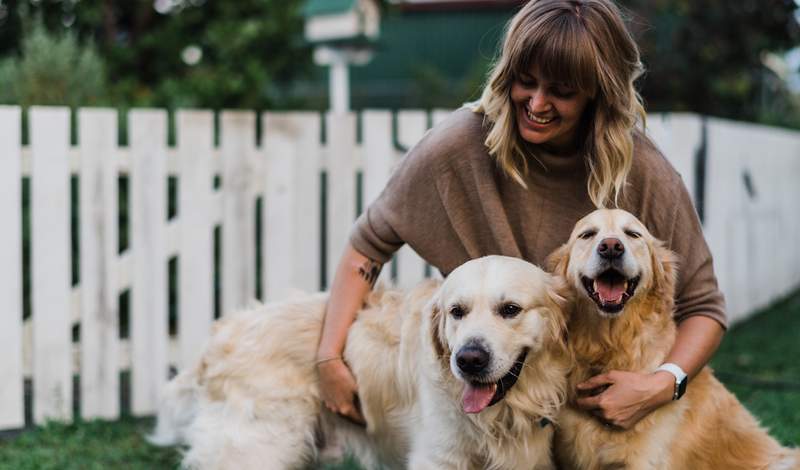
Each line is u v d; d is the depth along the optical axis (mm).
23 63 6520
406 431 3457
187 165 5027
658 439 3201
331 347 3549
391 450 3568
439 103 14766
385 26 19250
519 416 3162
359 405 3570
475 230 3457
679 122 6184
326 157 5297
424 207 3480
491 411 3143
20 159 4672
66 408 4848
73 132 5484
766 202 8531
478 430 3162
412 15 19156
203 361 3857
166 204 5008
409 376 3379
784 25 12336
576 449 3242
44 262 4762
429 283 3475
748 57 12500
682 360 3182
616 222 3039
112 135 4855
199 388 3836
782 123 13047
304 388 3625
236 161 5125
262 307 3871
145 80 9000
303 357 3633
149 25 9203
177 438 4016
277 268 5246
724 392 3520
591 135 3203
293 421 3623
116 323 4941
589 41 3006
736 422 3479
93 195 4852
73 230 5383
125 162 4906
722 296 3383
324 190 5570
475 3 18812
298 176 5246
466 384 3000
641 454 3186
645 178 3309
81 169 4816
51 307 4801
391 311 3547
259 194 5199
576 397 3213
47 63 6406
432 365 3178
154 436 4230
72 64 6691
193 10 9023
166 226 5016
